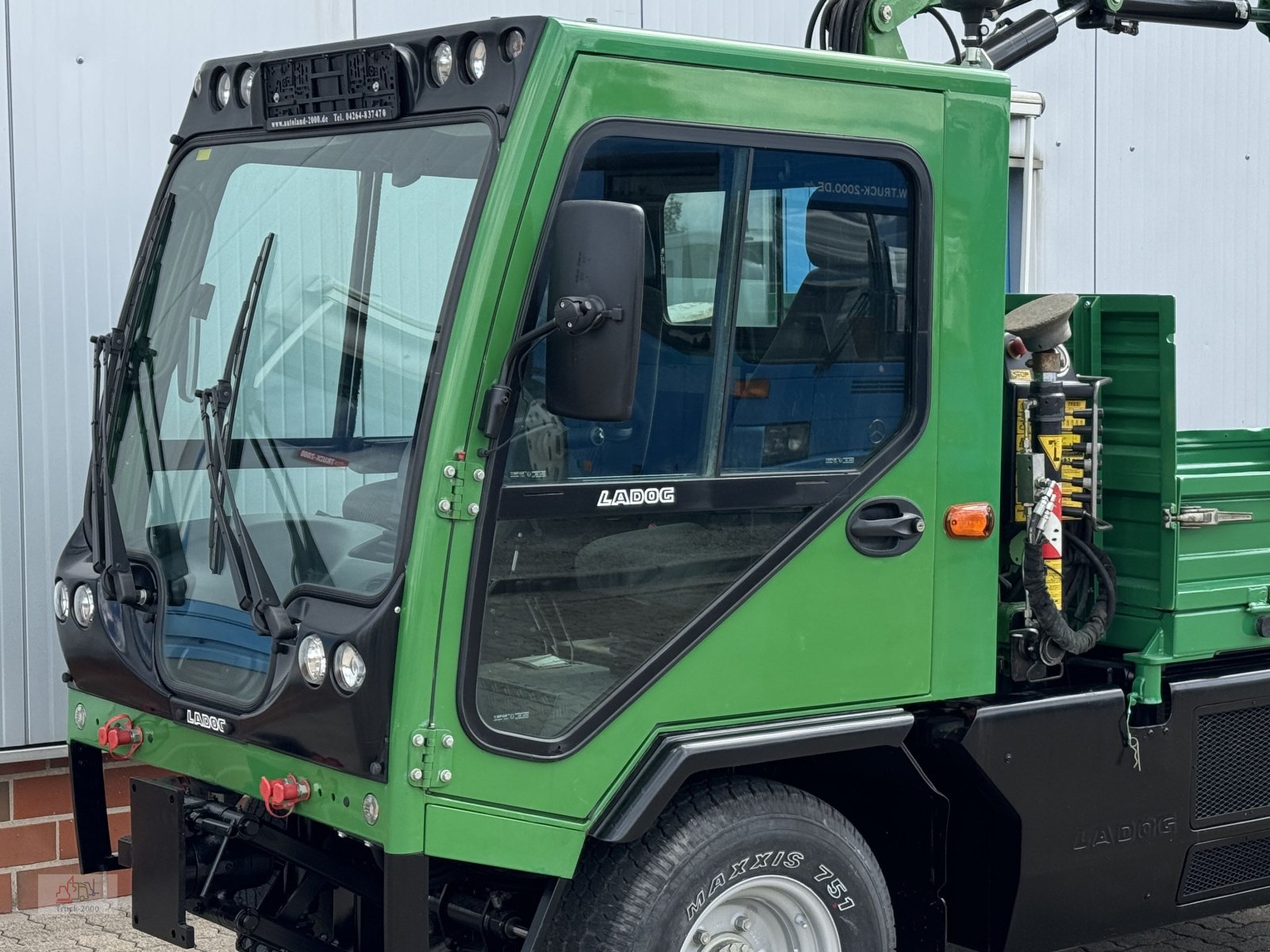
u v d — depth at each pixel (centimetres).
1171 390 467
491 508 351
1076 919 457
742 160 384
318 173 400
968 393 421
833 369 402
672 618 379
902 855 425
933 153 413
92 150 588
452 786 347
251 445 395
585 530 367
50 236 582
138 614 421
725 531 386
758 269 389
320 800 362
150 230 449
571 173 355
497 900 388
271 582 381
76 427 592
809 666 397
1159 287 912
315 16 629
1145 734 466
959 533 418
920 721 432
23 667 584
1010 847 442
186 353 427
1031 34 546
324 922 421
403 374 365
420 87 376
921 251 412
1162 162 906
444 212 363
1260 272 955
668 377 377
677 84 371
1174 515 466
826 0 475
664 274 374
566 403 336
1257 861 504
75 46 582
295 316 396
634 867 377
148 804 405
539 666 362
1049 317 453
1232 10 600
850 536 402
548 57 352
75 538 452
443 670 346
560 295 336
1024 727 437
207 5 607
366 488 366
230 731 381
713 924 396
